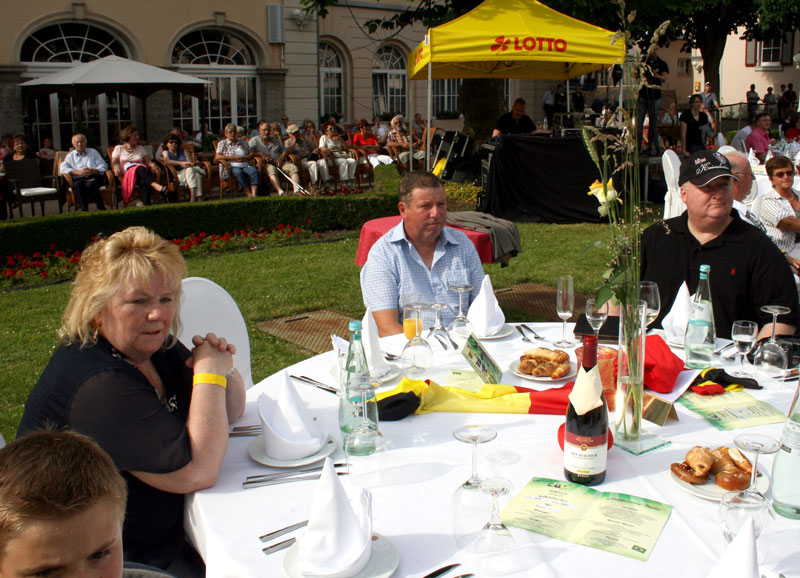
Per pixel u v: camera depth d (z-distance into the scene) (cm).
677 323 300
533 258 838
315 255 883
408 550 160
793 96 2786
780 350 262
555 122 1376
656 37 183
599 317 271
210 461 192
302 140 1446
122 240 203
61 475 124
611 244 199
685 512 173
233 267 821
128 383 192
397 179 1276
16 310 655
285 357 530
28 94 1395
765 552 147
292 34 1883
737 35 3428
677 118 1675
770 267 335
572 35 895
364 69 2139
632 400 204
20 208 1048
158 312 202
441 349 295
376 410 218
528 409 233
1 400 452
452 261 366
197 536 184
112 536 129
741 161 496
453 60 904
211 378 207
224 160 1218
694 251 348
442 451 208
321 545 150
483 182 1241
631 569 152
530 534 165
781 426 221
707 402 241
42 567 121
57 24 1552
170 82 1342
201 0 1714
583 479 186
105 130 1638
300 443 204
